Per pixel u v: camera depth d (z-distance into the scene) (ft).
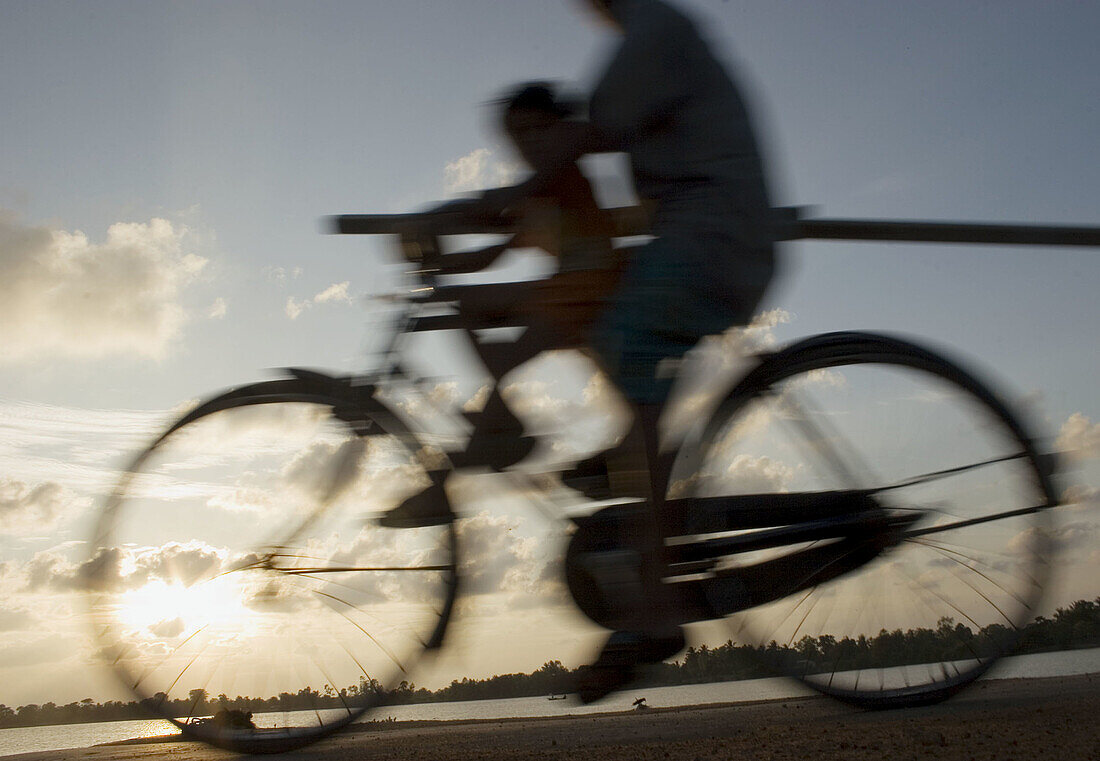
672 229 7.11
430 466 8.10
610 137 7.41
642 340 7.04
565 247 7.92
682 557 7.54
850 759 5.73
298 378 8.29
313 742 8.29
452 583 8.21
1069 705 7.74
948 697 8.70
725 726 8.13
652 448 7.20
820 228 8.43
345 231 7.82
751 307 7.50
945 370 8.36
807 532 7.86
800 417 8.36
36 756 8.56
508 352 7.85
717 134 7.24
